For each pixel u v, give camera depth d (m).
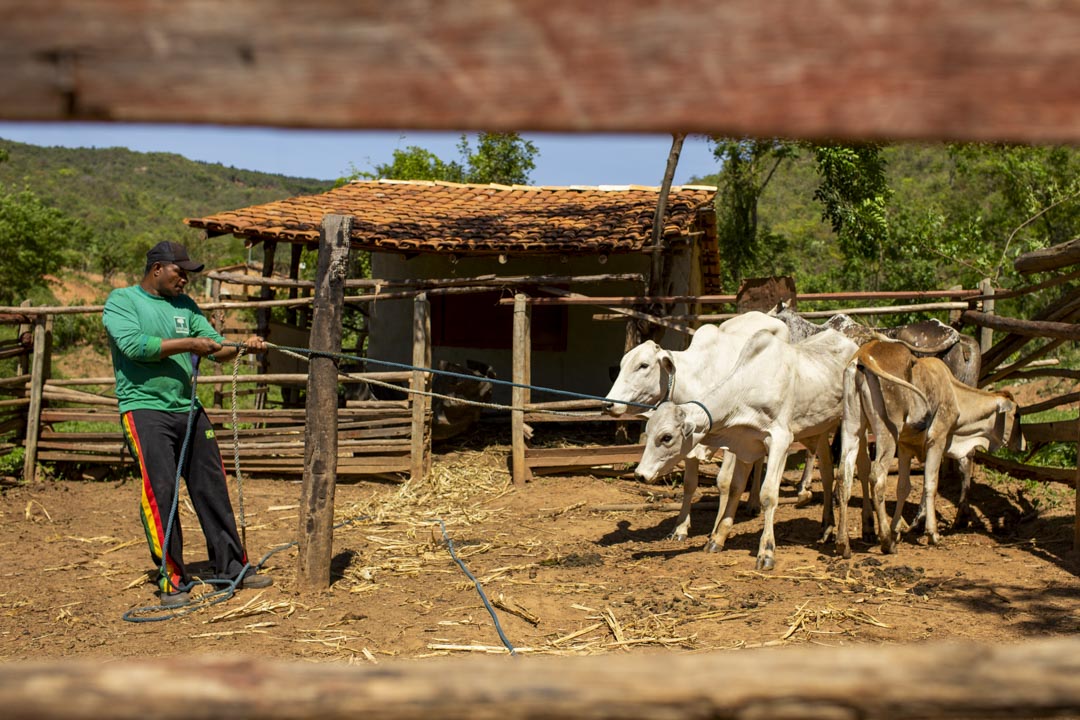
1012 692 0.94
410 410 10.20
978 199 22.91
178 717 0.91
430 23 0.82
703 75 0.82
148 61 0.82
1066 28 0.80
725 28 0.82
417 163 24.77
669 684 0.95
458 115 0.83
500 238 11.63
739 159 21.91
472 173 24.47
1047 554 6.96
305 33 0.82
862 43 0.82
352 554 7.27
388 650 5.04
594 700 0.95
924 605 5.65
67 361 24.75
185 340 5.88
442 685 0.95
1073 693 0.93
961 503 8.01
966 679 0.94
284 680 0.93
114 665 0.91
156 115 0.83
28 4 0.81
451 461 10.63
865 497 7.62
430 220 12.87
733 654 0.98
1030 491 9.08
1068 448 10.54
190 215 129.38
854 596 5.87
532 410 9.94
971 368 8.67
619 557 7.17
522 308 9.92
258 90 0.83
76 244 56.66
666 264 12.11
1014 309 17.28
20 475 10.52
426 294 10.07
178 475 6.08
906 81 0.82
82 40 0.82
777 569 6.62
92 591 6.39
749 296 10.05
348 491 9.98
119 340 5.85
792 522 8.38
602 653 4.92
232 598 6.07
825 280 20.38
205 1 0.82
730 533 7.99
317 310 6.09
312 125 0.84
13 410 10.41
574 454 10.02
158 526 6.00
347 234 6.09
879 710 0.95
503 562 7.05
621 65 0.82
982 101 0.81
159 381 6.04
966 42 0.81
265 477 10.52
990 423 7.74
